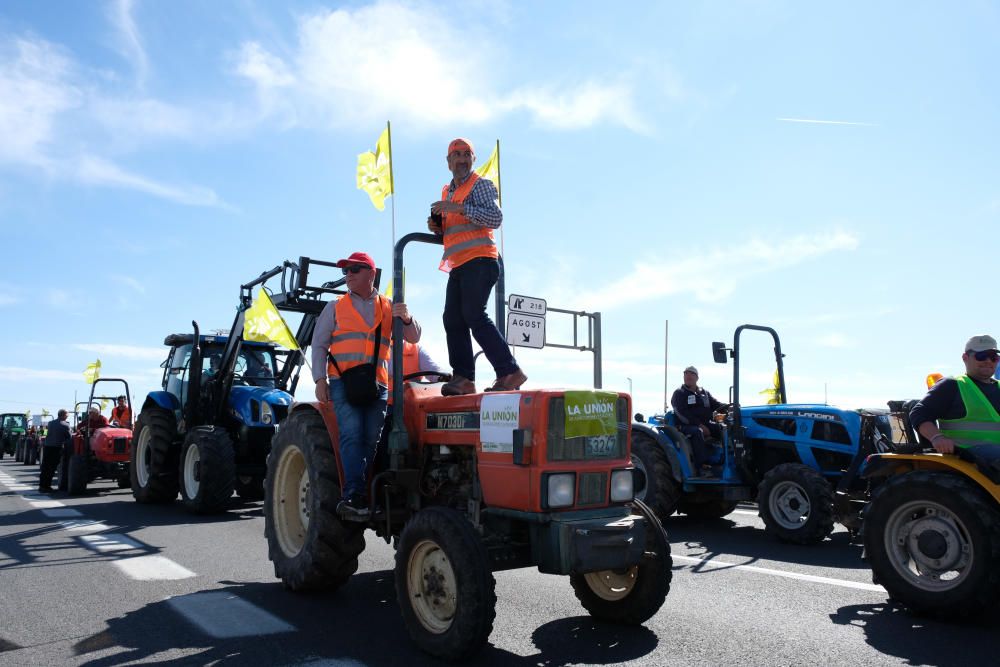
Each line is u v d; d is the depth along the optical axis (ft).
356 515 14.43
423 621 12.17
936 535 14.56
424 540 12.25
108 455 43.73
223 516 30.66
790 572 19.15
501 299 17.52
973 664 11.69
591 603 14.11
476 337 14.83
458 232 15.01
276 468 17.53
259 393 35.37
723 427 29.01
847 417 25.54
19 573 18.38
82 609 14.84
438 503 14.32
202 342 37.52
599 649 12.35
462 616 11.20
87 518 29.86
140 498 35.91
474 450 13.37
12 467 83.15
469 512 13.29
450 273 15.47
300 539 17.21
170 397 37.01
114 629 13.37
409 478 13.99
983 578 13.67
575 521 11.82
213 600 15.58
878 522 15.40
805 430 26.55
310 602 15.48
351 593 16.35
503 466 12.35
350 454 14.97
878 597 16.31
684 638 13.00
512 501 12.17
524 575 18.31
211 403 34.71
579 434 12.18
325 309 15.69
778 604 15.61
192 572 18.63
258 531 26.13
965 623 14.20
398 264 14.55
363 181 18.67
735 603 15.69
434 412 14.35
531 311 34.45
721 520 30.58
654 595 13.03
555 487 11.82
